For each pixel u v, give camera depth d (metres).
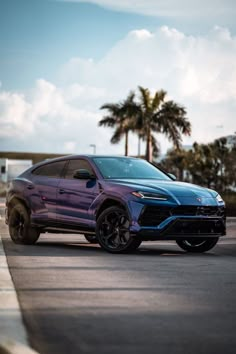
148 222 9.89
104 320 4.91
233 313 5.25
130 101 39.59
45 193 11.31
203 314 5.20
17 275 7.30
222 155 61.84
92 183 10.64
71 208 10.88
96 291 6.23
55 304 5.53
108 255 9.73
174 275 7.45
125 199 10.04
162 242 12.55
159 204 9.89
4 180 89.00
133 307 5.45
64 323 4.80
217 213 10.38
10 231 11.84
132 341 4.28
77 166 11.13
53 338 4.35
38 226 11.38
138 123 39.19
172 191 10.12
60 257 9.30
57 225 11.09
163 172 11.34
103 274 7.44
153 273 7.61
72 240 12.70
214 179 62.78
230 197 31.59
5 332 4.48
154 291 6.29
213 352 4.01
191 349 4.08
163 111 39.44
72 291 6.21
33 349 4.05
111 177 10.66
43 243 11.94
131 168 11.07
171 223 9.89
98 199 10.43
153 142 40.00
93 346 4.14
